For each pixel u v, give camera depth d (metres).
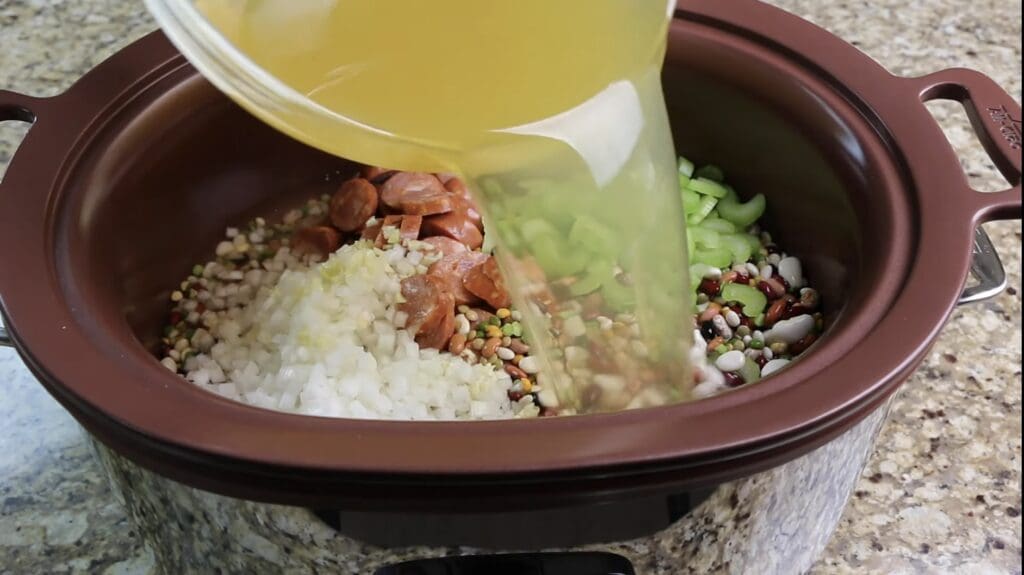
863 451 0.64
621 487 0.57
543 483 0.56
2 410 0.73
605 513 0.59
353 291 0.74
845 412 0.58
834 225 0.71
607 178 0.64
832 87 0.70
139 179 0.70
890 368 0.59
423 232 0.79
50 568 0.68
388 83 0.63
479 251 0.78
